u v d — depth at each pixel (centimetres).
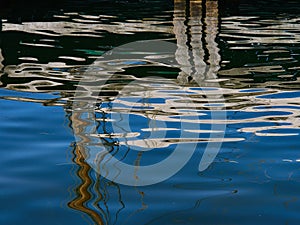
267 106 541
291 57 847
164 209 302
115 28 1127
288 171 363
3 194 322
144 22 1228
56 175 353
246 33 1099
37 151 401
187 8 1526
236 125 472
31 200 314
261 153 400
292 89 623
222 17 1355
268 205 309
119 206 305
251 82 660
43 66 749
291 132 452
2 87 618
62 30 1095
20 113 507
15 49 885
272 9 1555
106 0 1741
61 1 1669
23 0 1633
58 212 298
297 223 286
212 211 300
